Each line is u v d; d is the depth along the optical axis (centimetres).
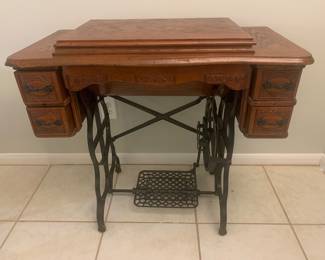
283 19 111
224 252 102
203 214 118
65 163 150
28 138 144
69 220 117
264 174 140
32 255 103
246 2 109
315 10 109
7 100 132
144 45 73
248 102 83
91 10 112
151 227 113
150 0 110
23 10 112
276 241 106
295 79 77
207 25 91
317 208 120
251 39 73
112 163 131
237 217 116
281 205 122
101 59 72
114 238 108
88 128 94
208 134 115
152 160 148
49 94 80
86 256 102
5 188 136
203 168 145
